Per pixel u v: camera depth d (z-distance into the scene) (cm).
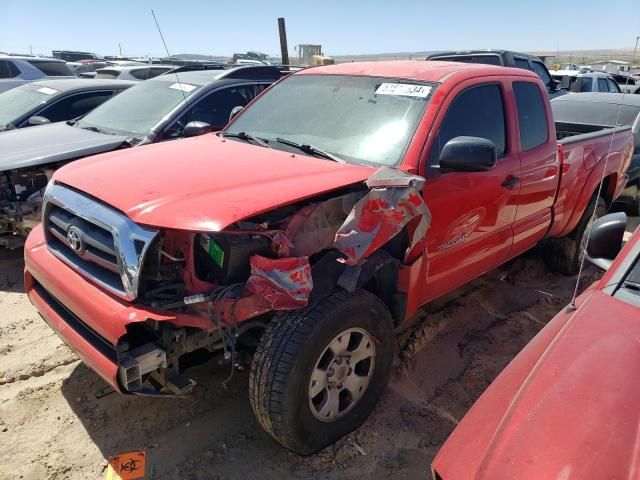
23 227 536
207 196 273
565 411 176
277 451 304
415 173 321
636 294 237
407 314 339
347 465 297
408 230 319
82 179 314
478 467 170
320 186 290
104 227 274
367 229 284
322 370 285
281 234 274
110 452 300
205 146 376
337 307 278
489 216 386
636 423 168
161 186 289
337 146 354
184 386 265
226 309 260
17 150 564
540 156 431
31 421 322
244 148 365
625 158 579
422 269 339
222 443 309
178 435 314
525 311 480
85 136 604
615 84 1532
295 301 266
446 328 444
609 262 271
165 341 263
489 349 416
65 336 292
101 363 263
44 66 1306
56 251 319
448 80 362
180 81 674
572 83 1341
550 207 467
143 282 264
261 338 275
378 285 322
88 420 324
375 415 335
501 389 207
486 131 386
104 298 272
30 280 342
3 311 459
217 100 650
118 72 1336
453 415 340
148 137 588
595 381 186
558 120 734
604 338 209
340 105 384
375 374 313
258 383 268
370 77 394
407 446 312
